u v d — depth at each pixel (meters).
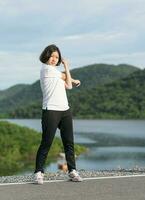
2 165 54.62
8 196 6.56
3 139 68.75
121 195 6.59
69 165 7.63
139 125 184.62
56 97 7.45
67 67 7.64
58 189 7.01
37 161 7.54
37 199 6.38
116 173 8.40
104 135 114.62
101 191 6.84
